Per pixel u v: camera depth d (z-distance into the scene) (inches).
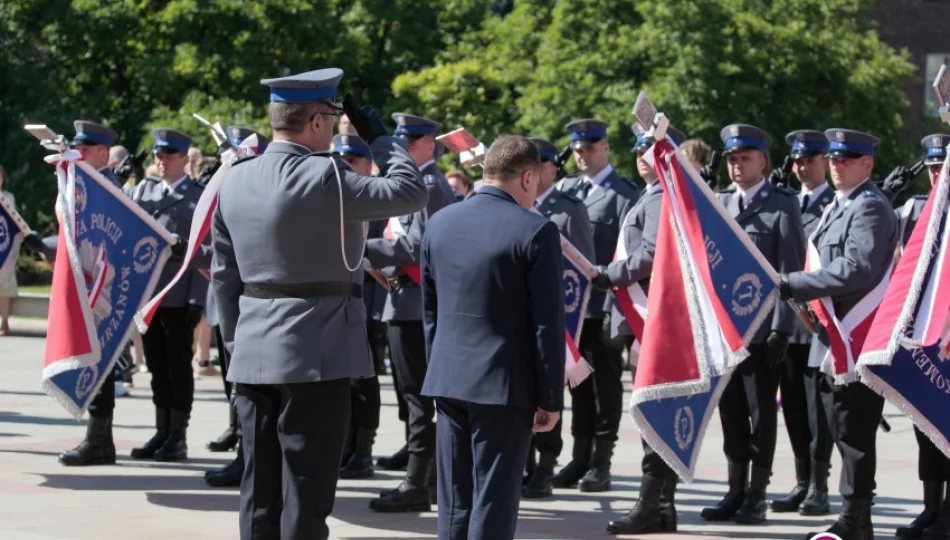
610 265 389.7
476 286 271.3
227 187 285.7
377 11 1476.4
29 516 372.2
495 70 1283.2
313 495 278.7
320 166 274.8
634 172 1069.8
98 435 464.1
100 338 427.5
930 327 324.5
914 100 1588.3
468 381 269.6
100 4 1400.1
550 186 446.6
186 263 361.7
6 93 1433.3
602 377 446.6
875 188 363.9
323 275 277.4
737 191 405.1
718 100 1077.8
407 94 1304.1
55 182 1391.5
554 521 390.3
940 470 380.8
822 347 368.2
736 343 340.8
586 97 1099.3
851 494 350.3
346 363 279.0
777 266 394.6
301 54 1396.4
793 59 1100.5
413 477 398.0
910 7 1600.6
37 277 1293.1
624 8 1135.6
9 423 561.6
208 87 1380.4
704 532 378.0
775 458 531.5
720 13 1083.3
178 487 424.5
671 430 350.6
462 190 701.9
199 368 765.3
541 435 431.8
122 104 1466.5
